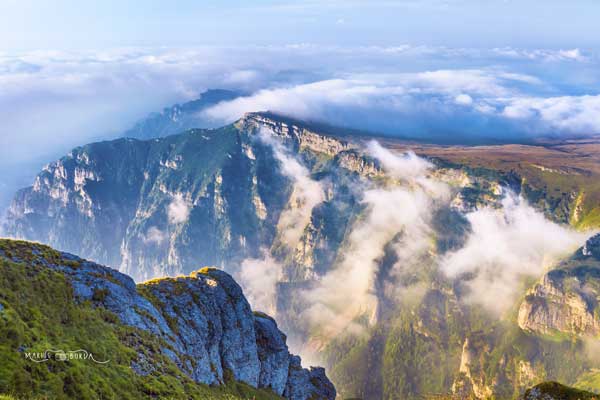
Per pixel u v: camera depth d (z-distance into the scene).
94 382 84.06
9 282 95.94
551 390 142.25
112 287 122.88
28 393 71.88
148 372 103.75
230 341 168.62
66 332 94.88
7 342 77.38
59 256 121.19
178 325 144.38
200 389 113.62
